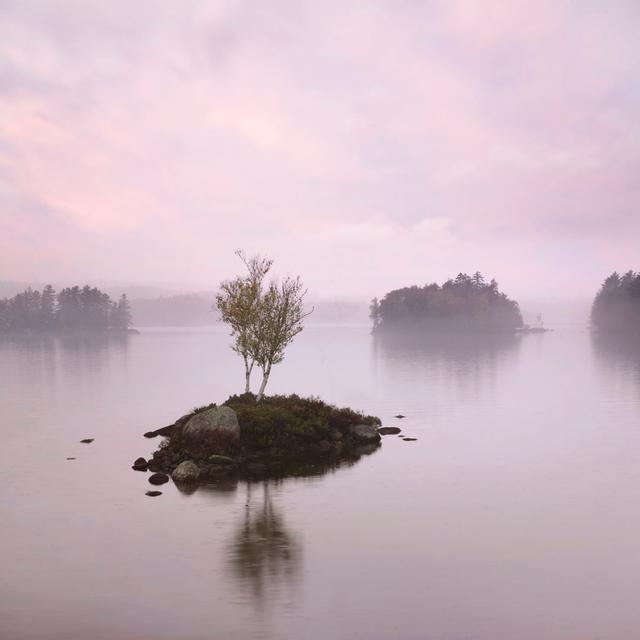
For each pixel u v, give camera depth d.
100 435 37.12
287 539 18.22
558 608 13.65
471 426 38.84
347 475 26.39
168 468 27.97
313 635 12.44
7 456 31.02
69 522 20.06
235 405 34.94
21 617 13.30
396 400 52.28
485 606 13.75
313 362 107.81
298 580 15.18
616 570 15.74
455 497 22.75
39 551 17.38
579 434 35.69
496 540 18.03
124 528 19.39
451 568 15.92
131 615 13.38
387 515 20.55
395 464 28.44
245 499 22.73
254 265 38.50
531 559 16.53
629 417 41.94
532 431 36.84
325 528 19.23
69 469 28.06
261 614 13.38
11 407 50.25
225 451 29.52
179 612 13.49
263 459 29.70
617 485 24.36
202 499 22.73
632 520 19.84
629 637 12.34
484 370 82.44
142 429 39.28
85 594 14.48
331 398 54.09
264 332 37.47
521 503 21.92
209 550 17.33
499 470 27.11
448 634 12.47
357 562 16.36
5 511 21.38
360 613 13.42
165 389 64.50
